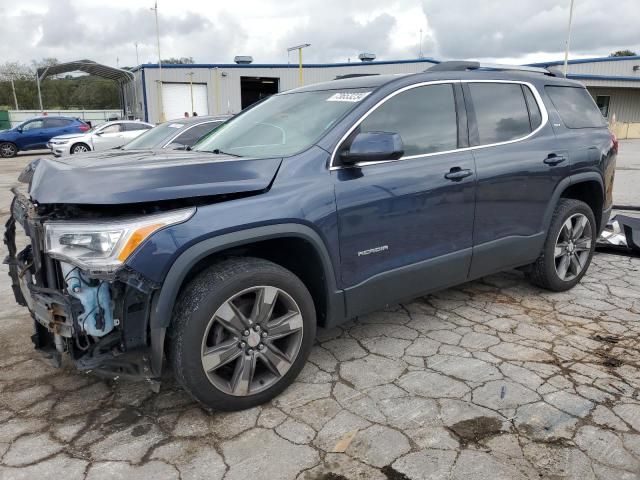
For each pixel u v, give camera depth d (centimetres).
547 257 429
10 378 323
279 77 3478
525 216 400
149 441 260
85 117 4634
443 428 265
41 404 294
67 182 255
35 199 258
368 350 352
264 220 269
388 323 396
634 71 3716
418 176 331
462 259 364
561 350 348
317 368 329
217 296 261
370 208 310
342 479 231
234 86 3431
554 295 450
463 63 397
